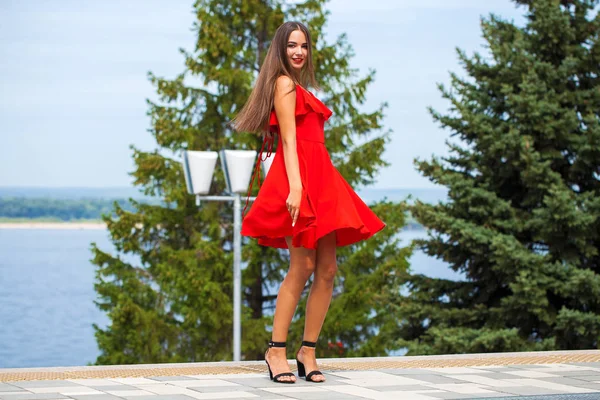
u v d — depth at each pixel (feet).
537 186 51.13
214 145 62.64
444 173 53.72
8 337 142.10
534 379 15.06
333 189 14.51
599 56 53.93
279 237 15.39
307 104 14.61
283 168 14.65
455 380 14.85
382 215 62.80
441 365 17.37
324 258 14.90
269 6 63.93
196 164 35.55
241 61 63.98
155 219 62.49
